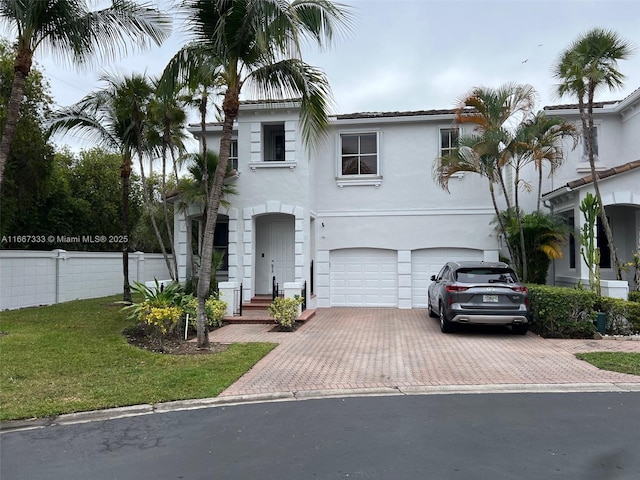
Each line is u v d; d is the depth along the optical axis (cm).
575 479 418
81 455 485
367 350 979
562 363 859
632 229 1532
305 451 485
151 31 1084
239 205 1573
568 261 1590
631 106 1535
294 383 743
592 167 1262
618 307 1119
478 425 560
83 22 1039
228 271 1642
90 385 724
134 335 1096
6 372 784
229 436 532
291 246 1675
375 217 1698
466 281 1116
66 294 1792
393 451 482
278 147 1656
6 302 1516
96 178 2730
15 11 938
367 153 1719
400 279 1677
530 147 1291
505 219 1536
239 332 1190
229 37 922
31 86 1670
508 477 422
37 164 1727
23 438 538
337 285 1719
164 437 533
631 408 623
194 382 738
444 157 1405
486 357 911
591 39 1200
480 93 1335
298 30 849
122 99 1454
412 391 711
